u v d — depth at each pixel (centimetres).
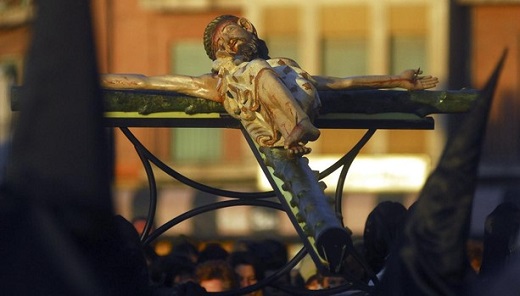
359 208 4050
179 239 1641
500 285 757
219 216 3791
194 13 4409
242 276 1433
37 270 698
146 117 1052
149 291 783
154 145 4256
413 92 1080
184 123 1057
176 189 4175
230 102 1023
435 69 4234
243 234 3738
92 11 677
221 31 1051
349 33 4316
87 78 678
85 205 686
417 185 4072
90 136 680
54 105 678
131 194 4034
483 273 859
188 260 1385
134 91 1050
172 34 4425
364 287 905
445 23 4234
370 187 4091
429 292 744
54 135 679
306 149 977
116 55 4434
